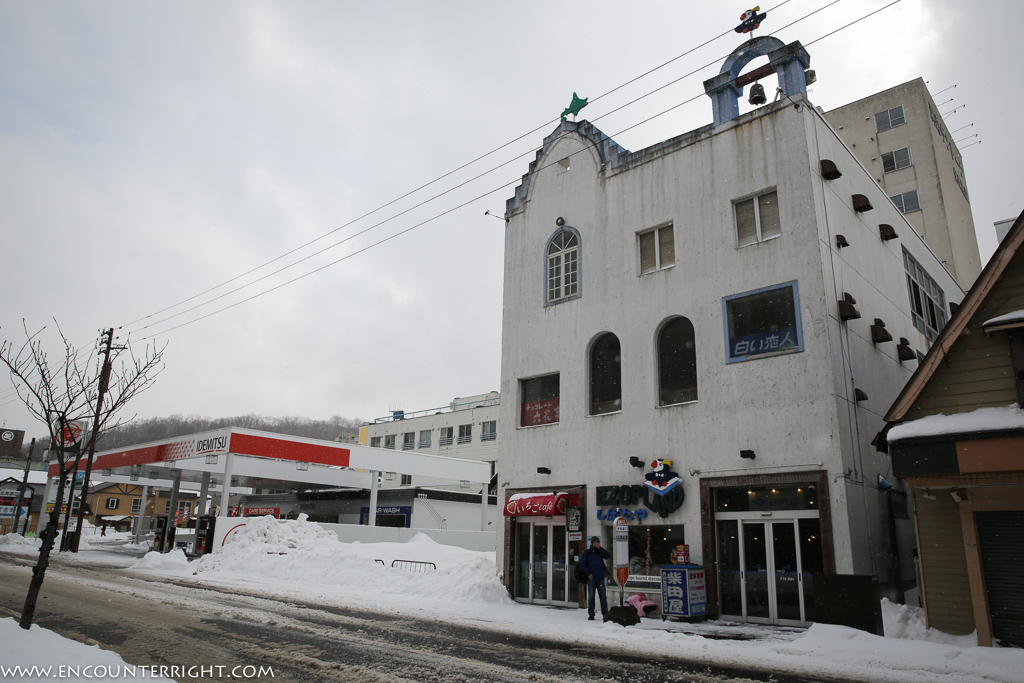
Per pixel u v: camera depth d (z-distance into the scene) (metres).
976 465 10.40
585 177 19.42
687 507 15.08
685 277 16.45
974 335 11.47
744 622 13.89
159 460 33.56
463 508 40.59
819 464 13.41
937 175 33.69
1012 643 10.56
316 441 31.81
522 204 21.08
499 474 19.41
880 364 16.30
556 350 18.88
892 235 18.38
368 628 12.16
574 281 19.06
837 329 14.35
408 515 38.06
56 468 43.81
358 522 41.16
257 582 21.06
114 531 71.62
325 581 21.31
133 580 20.27
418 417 61.34
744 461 14.43
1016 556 10.80
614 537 14.12
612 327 17.67
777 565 13.79
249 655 9.33
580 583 15.05
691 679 8.50
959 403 11.40
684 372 16.22
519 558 18.27
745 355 14.98
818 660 9.72
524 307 20.11
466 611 15.21
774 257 15.03
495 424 54.19
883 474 15.02
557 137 20.50
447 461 37.44
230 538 28.05
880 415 15.59
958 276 32.88
